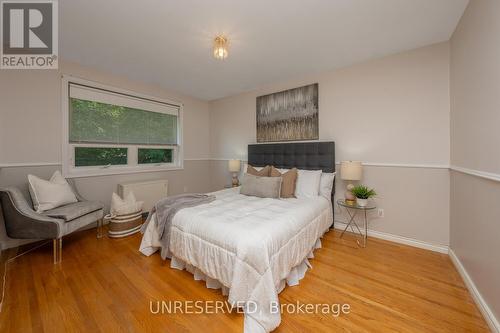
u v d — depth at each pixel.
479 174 1.47
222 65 2.85
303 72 3.07
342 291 1.66
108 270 1.94
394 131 2.52
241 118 4.11
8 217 2.03
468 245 1.71
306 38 2.18
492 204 1.34
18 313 1.40
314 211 2.22
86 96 2.92
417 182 2.39
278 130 3.53
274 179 2.73
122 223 2.68
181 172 4.20
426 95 2.32
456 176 2.01
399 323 1.34
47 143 2.61
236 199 2.55
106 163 3.21
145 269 1.96
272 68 2.93
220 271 1.49
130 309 1.45
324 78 3.04
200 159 4.56
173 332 1.27
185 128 4.25
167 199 2.27
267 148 3.58
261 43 2.28
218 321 1.36
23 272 1.89
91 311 1.43
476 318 1.38
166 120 3.98
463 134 1.82
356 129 2.79
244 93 4.04
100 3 1.68
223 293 1.59
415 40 2.21
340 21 1.91
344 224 2.92
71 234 2.78
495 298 1.29
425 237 2.37
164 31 2.07
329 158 2.92
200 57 2.61
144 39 2.21
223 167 4.48
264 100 3.70
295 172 2.87
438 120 2.25
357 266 2.02
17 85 2.40
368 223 2.73
